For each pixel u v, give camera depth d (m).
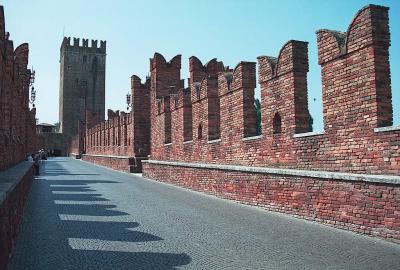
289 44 15.07
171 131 28.00
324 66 13.39
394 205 10.11
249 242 10.26
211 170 20.34
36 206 16.62
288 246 9.80
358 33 12.05
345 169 12.47
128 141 44.91
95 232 11.49
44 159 85.81
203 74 32.66
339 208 11.87
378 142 11.34
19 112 28.62
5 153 19.00
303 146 14.27
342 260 8.59
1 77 17.95
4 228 7.66
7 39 20.88
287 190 14.27
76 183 27.95
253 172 16.42
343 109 12.58
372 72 11.60
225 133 20.02
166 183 27.58
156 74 33.44
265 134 16.55
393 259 8.62
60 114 133.38
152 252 9.37
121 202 17.78
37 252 9.39
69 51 126.94
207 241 10.40
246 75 18.59
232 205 16.81
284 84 15.36
